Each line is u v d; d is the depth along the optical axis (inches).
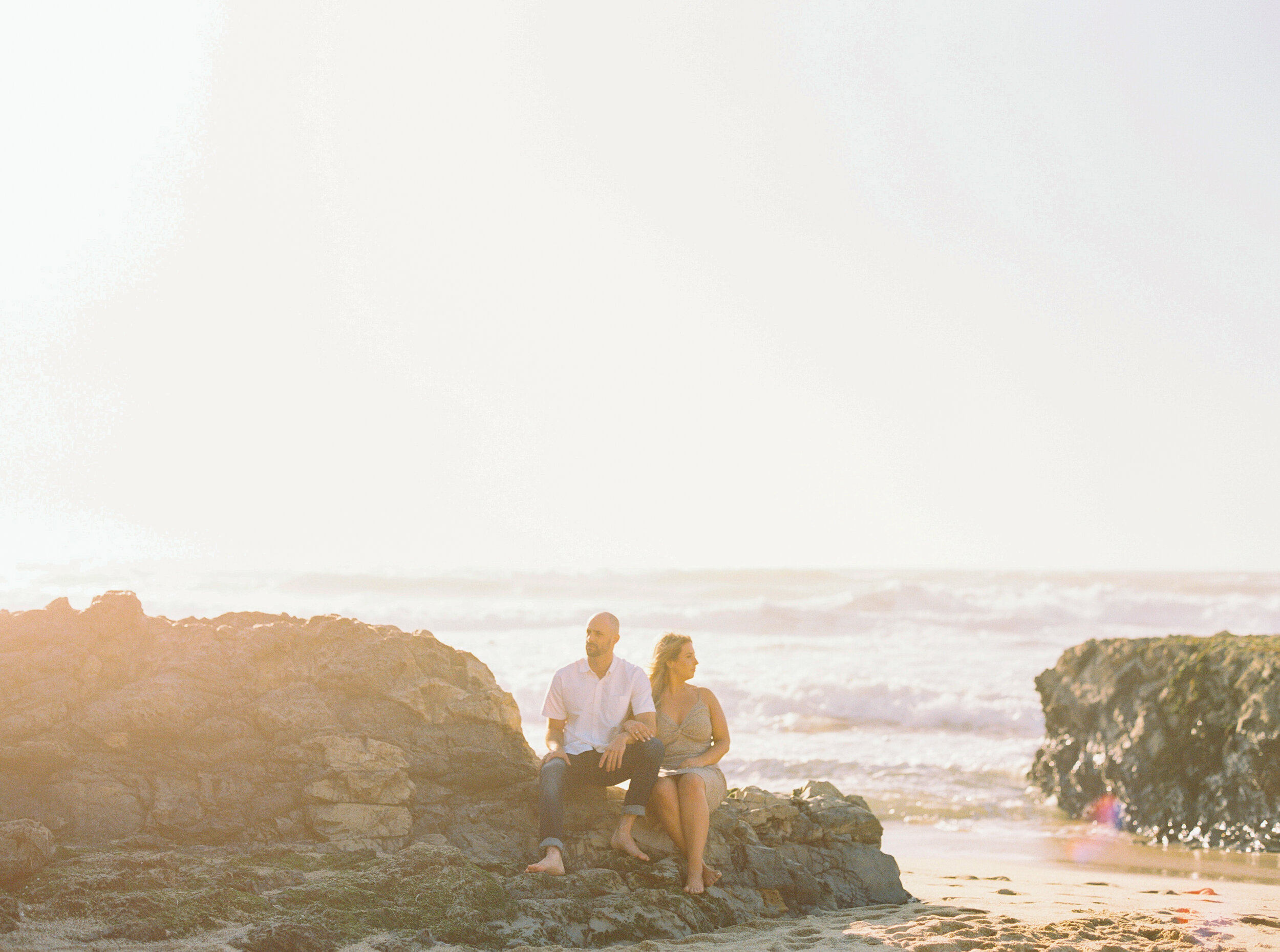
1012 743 583.5
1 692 217.3
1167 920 225.5
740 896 228.2
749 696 682.8
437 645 253.4
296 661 240.5
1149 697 424.5
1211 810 382.3
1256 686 386.9
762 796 257.4
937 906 237.6
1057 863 342.0
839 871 247.4
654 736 227.6
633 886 215.8
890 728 629.3
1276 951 197.0
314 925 169.8
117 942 156.9
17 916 159.9
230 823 215.5
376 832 219.3
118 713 218.2
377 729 235.6
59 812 209.8
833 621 1293.1
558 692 235.3
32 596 1359.5
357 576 1658.5
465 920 185.0
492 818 232.7
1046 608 1454.2
